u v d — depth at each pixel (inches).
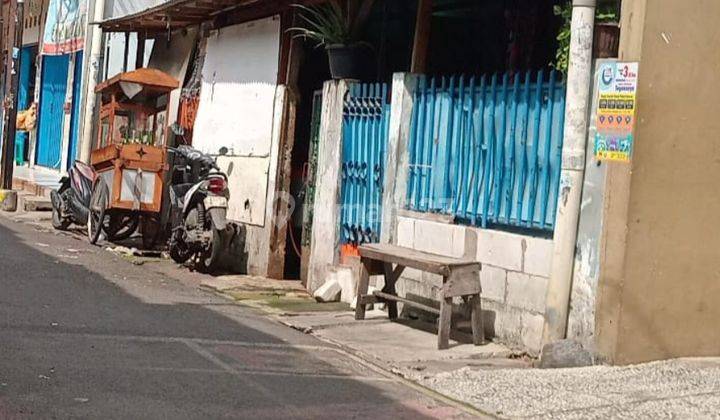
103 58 743.7
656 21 284.0
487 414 251.0
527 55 430.9
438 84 388.8
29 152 998.4
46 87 962.7
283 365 296.7
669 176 288.5
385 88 411.2
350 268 418.6
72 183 601.6
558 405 255.3
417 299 379.2
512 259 331.3
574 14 297.1
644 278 288.7
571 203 298.8
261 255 490.6
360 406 254.5
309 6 465.1
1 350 282.2
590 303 297.0
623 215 285.6
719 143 293.7
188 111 596.7
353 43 434.6
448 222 367.9
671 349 295.3
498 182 343.9
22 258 475.5
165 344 310.7
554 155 317.1
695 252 293.6
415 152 392.2
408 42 478.0
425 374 292.4
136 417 228.7
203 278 475.5
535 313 319.3
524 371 293.4
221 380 270.5
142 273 471.8
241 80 529.7
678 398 259.8
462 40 485.7
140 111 562.9
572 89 297.9
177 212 506.3
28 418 221.3
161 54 664.4
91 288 407.5
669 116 287.0
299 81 490.0
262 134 500.7
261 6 513.0
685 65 287.7
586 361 294.8
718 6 290.5
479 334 331.3
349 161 431.8
